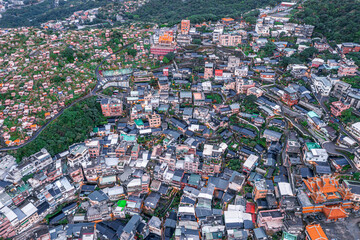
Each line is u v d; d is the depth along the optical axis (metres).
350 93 162.12
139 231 130.12
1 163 151.88
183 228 124.44
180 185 149.88
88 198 146.62
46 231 128.75
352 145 141.25
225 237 121.06
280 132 164.50
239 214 127.75
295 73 197.50
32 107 186.75
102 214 136.50
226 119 180.75
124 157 161.75
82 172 157.50
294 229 113.12
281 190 126.25
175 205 142.75
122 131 180.38
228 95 198.75
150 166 157.88
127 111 199.00
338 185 124.19
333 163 137.88
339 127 153.62
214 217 126.75
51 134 169.25
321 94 178.88
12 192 138.88
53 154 162.12
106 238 130.75
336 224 115.88
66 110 185.88
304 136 158.62
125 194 147.00
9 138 166.00
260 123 174.00
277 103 185.62
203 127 178.38
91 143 165.50
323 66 196.62
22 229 132.38
